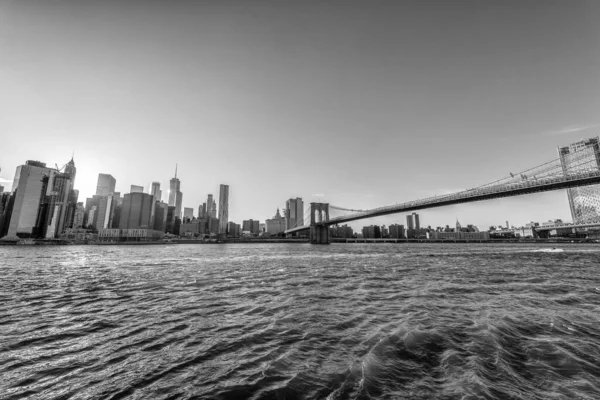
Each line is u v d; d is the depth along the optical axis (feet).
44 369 20.97
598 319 30.68
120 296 47.65
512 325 28.35
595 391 16.40
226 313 35.53
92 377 19.65
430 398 15.83
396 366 19.81
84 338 27.40
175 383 18.51
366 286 55.67
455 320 30.60
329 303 40.57
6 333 29.09
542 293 47.29
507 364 19.80
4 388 18.42
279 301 42.19
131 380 19.07
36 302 43.88
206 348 24.27
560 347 22.67
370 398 16.03
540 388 16.76
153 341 26.25
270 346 24.36
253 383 18.13
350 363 20.54
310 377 18.69
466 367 19.35
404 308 36.83
